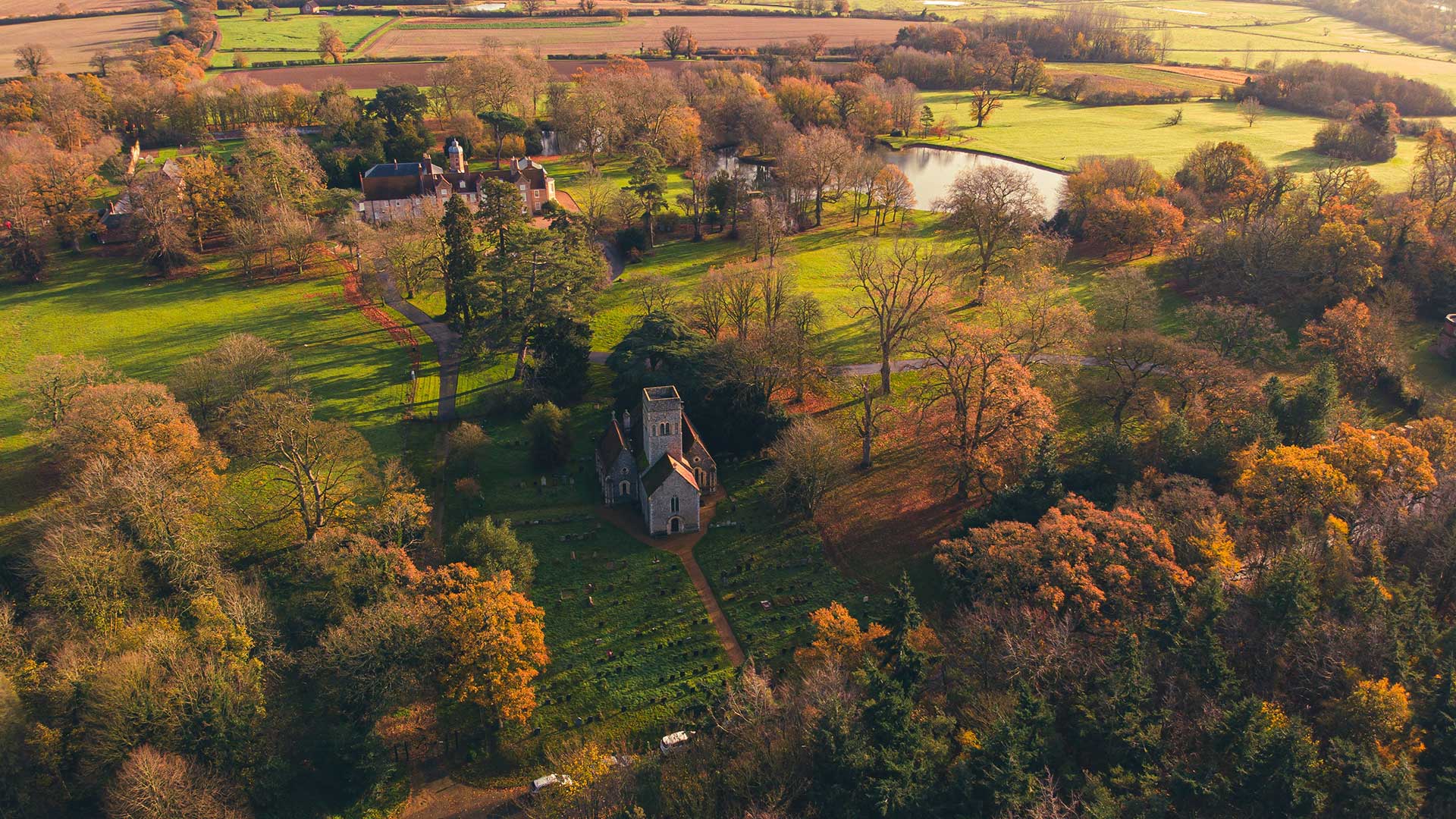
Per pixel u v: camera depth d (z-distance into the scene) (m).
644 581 104.19
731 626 98.44
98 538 90.88
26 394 139.38
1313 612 80.06
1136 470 105.94
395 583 93.75
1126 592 83.44
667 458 110.06
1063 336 127.06
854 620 87.75
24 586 96.81
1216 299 163.00
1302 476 94.88
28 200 195.00
